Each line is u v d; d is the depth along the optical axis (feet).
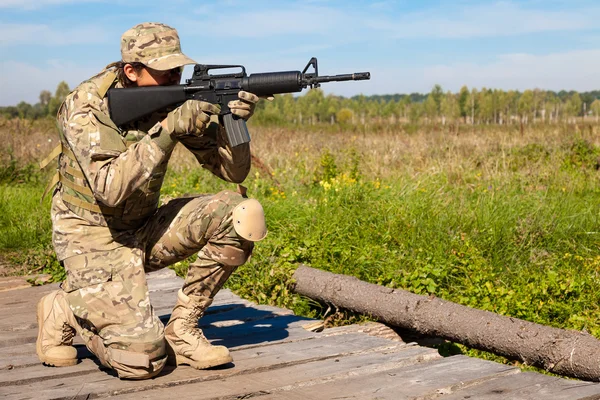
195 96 10.50
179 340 11.38
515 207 27.14
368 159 41.60
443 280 20.45
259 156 43.24
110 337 10.40
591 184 35.04
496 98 279.08
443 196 29.43
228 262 10.89
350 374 11.28
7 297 18.53
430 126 85.40
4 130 53.52
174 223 10.91
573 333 13.55
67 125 10.23
